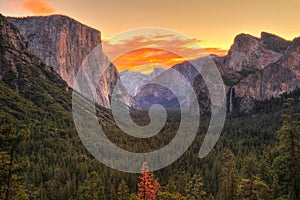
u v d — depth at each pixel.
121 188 84.81
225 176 86.19
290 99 51.88
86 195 73.69
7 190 36.16
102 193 75.75
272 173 71.88
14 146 36.44
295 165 50.59
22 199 38.94
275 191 58.34
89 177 73.62
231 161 88.25
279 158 52.44
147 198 69.00
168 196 66.06
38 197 110.69
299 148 50.06
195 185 80.94
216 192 111.75
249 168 88.31
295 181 51.41
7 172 36.50
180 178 117.44
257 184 48.38
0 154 35.69
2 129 36.34
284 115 52.25
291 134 50.28
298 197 51.47
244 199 49.25
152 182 76.12
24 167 38.16
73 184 121.12
